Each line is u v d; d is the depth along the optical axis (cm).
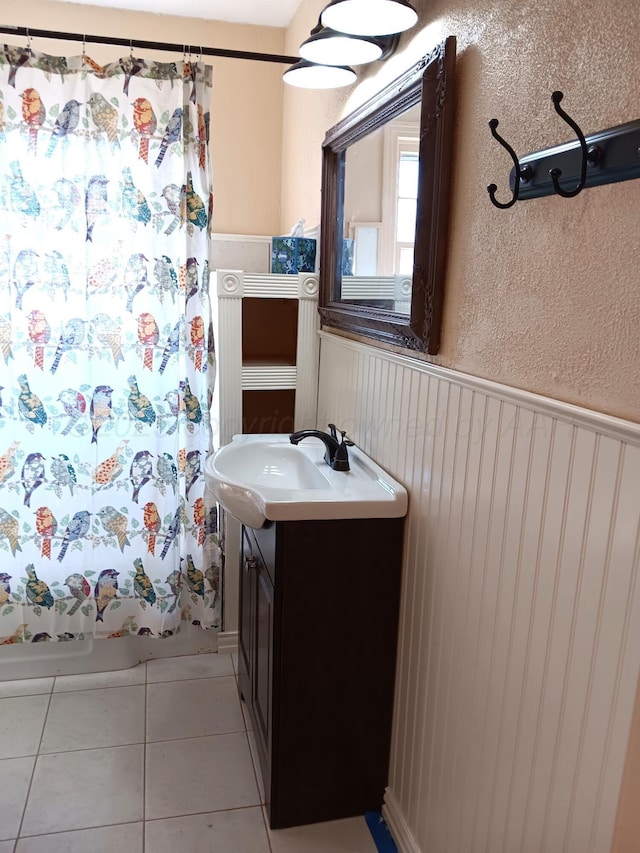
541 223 106
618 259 89
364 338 199
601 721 93
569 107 98
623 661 89
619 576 89
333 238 221
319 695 169
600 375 93
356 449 203
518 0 111
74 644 238
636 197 85
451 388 138
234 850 168
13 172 197
